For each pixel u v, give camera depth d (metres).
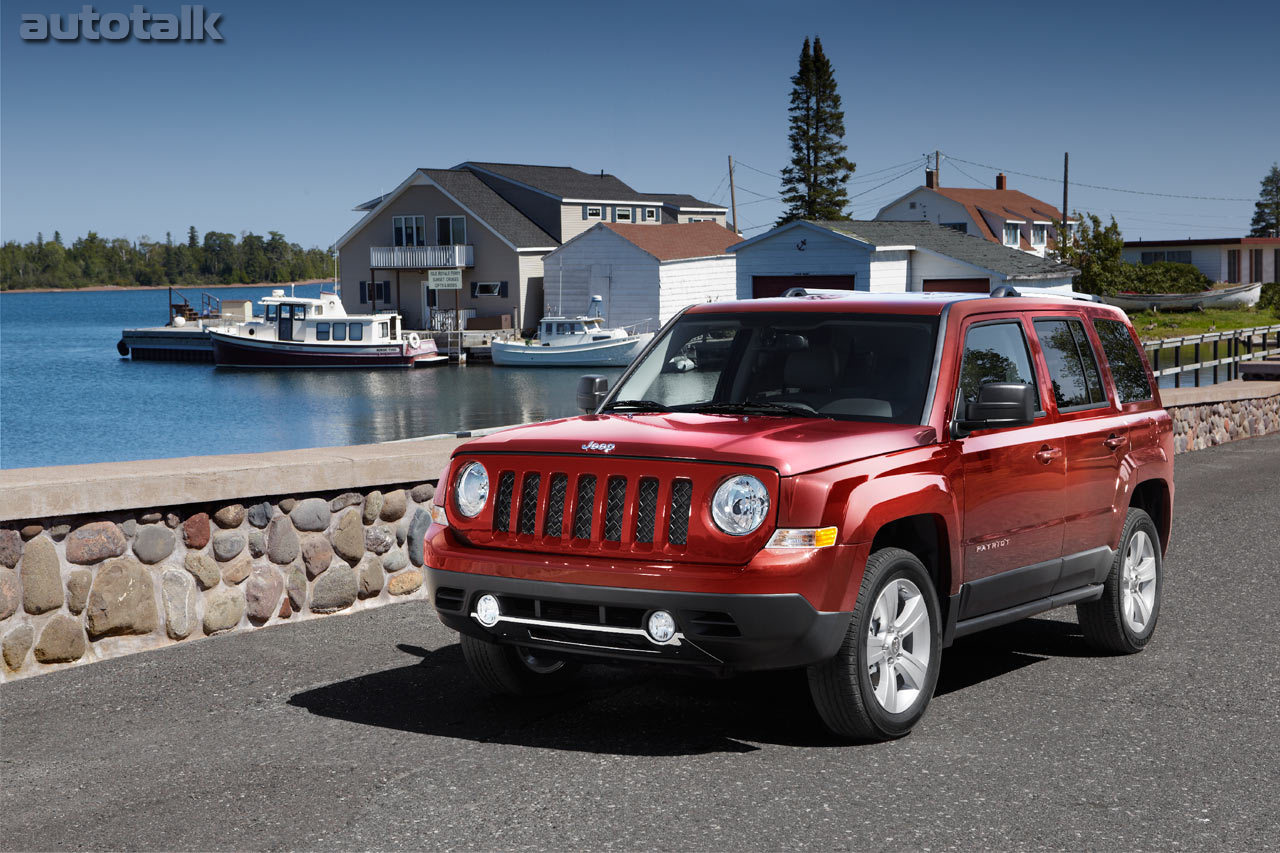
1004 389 5.62
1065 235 78.94
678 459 5.07
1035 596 6.42
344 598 8.00
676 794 4.79
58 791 4.88
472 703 6.04
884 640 5.41
